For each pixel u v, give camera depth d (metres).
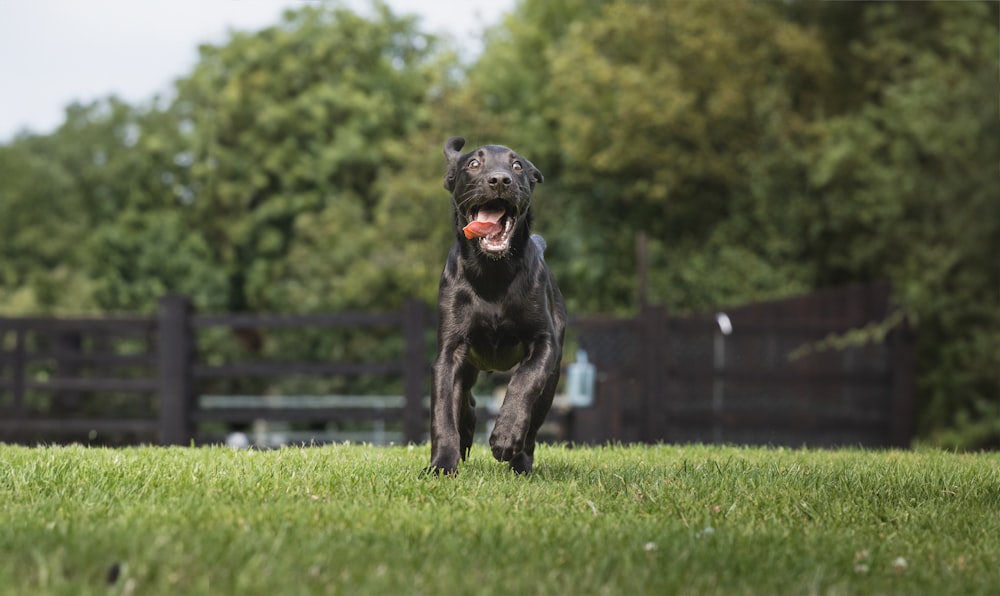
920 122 17.98
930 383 17.89
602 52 21.52
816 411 13.55
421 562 3.17
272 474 4.86
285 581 2.87
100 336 15.52
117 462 5.24
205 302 26.33
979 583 3.25
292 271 25.77
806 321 13.55
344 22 27.08
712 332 13.28
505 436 4.71
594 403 12.06
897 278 18.48
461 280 5.01
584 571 3.15
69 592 2.66
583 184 21.70
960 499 4.74
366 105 26.03
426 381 13.17
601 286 21.02
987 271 17.47
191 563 2.98
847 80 21.67
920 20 21.09
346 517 3.76
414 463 5.71
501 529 3.60
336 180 26.38
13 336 23.62
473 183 4.82
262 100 26.58
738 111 20.02
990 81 17.61
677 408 13.17
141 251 27.03
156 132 28.58
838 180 19.22
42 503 4.01
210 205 27.00
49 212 30.38
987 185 17.12
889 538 3.79
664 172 20.08
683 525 3.90
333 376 23.70
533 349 5.03
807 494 4.68
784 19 21.84
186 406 12.95
